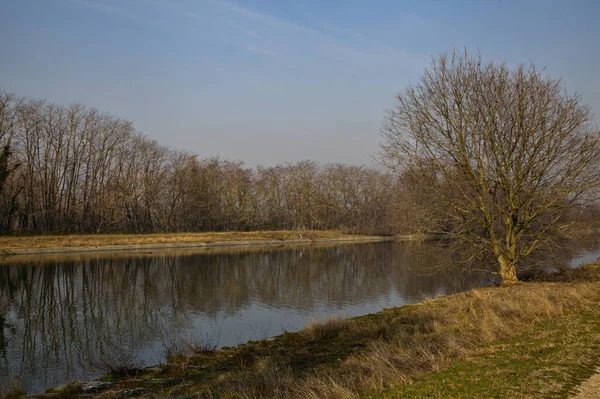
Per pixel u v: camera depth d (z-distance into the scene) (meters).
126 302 23.25
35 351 14.91
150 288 27.39
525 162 18.23
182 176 68.25
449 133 18.70
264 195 79.69
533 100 17.72
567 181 17.58
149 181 64.88
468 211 18.77
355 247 58.84
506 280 18.86
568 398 5.84
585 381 6.44
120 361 12.32
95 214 58.66
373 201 75.75
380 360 8.74
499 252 19.05
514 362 7.72
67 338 16.55
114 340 16.20
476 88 18.44
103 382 10.59
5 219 51.75
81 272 33.72
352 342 12.62
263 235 66.81
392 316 15.74
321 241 68.50
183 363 11.82
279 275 32.78
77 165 58.72
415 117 19.33
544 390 6.15
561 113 17.47
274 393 7.87
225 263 40.41
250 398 7.77
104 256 43.97
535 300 13.58
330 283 28.64
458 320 12.89
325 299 23.36
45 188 55.31
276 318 19.25
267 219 80.81
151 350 14.85
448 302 16.75
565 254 25.22
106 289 27.03
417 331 12.32
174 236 58.41
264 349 12.95
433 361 8.52
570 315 11.62
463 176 18.73
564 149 17.45
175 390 9.50
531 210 18.83
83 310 21.39
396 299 22.94
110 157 61.09
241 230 76.12
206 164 72.69
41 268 35.44
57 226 56.47
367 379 7.75
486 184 18.55
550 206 18.20
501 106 18.16
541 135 17.44
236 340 15.67
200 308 21.56
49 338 16.55
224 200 74.50
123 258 42.72
